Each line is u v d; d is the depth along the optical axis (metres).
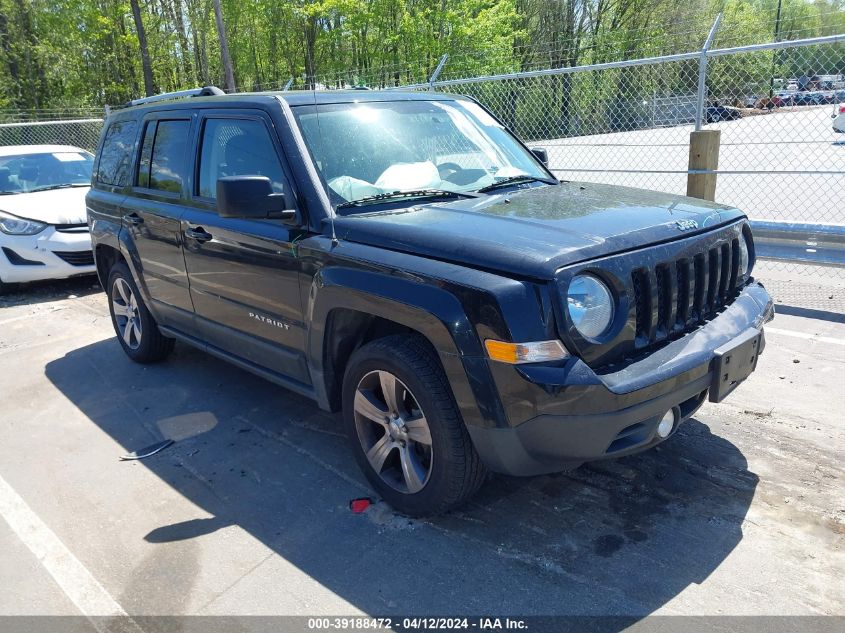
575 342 2.63
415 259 2.93
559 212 3.19
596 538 3.04
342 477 3.72
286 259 3.54
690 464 3.59
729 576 2.76
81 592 2.91
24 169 9.30
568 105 10.28
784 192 11.59
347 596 2.78
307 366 3.65
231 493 3.62
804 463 3.55
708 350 2.95
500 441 2.74
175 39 36.72
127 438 4.36
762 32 29.88
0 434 4.53
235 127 4.00
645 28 32.25
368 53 31.03
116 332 5.93
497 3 31.52
